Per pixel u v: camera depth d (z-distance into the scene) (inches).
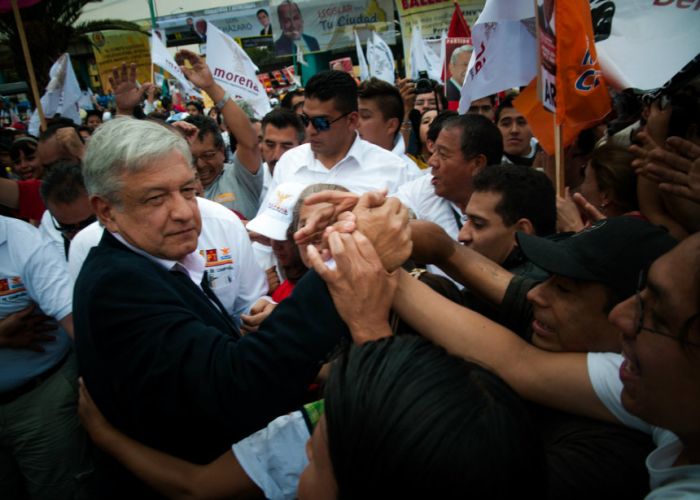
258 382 42.9
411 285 49.8
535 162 159.3
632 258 43.1
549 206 77.8
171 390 45.2
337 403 26.0
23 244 88.4
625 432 41.4
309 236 50.8
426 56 265.6
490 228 76.4
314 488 29.8
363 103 150.1
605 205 88.1
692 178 62.3
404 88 201.2
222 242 86.7
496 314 65.1
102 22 593.9
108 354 47.7
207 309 55.0
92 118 293.4
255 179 147.8
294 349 43.1
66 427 96.5
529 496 25.3
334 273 43.2
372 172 130.6
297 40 546.3
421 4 310.2
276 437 50.9
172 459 52.0
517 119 158.1
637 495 38.7
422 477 23.4
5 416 93.3
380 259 45.1
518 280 56.6
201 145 145.1
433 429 23.8
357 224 44.8
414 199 121.8
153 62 250.8
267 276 109.1
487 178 78.1
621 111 123.3
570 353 45.2
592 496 37.9
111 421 54.1
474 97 129.6
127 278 47.6
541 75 104.9
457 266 58.3
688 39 115.5
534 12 113.7
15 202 136.9
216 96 137.2
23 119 536.7
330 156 130.6
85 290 49.2
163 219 50.5
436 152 110.3
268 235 80.1
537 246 45.9
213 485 50.0
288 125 165.2
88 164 51.1
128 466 53.2
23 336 89.3
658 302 33.6
